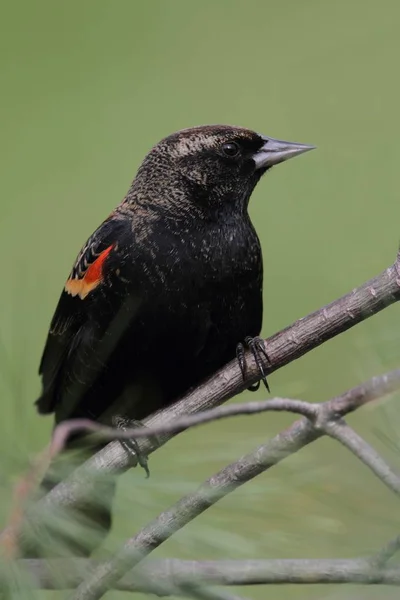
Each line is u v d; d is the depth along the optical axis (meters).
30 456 3.51
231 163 3.70
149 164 3.70
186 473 3.53
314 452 3.54
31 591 3.51
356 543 3.53
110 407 3.69
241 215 3.70
